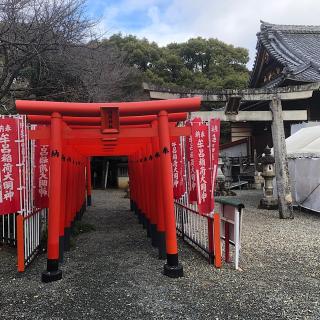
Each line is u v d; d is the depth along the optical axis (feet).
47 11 29.76
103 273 18.35
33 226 21.03
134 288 15.94
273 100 32.96
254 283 16.28
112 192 72.18
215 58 115.03
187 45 117.08
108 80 45.01
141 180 31.78
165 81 98.12
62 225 20.70
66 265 20.01
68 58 33.35
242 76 104.06
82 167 39.75
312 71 51.19
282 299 14.35
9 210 18.15
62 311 13.65
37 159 21.01
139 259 21.13
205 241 21.62
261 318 12.68
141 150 30.07
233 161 75.72
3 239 24.50
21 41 29.89
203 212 19.70
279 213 34.45
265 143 68.95
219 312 13.23
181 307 13.75
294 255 21.08
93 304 14.24
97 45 38.93
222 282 16.47
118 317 13.00
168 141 18.11
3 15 28.86
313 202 36.96
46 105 17.22
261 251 22.08
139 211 35.19
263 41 64.28
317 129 44.01
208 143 19.74
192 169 21.17
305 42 68.13
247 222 32.45
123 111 17.95
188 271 18.24
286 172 33.94
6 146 18.22
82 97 38.63
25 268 19.04
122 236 28.68
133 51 96.94
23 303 14.51
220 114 31.45
